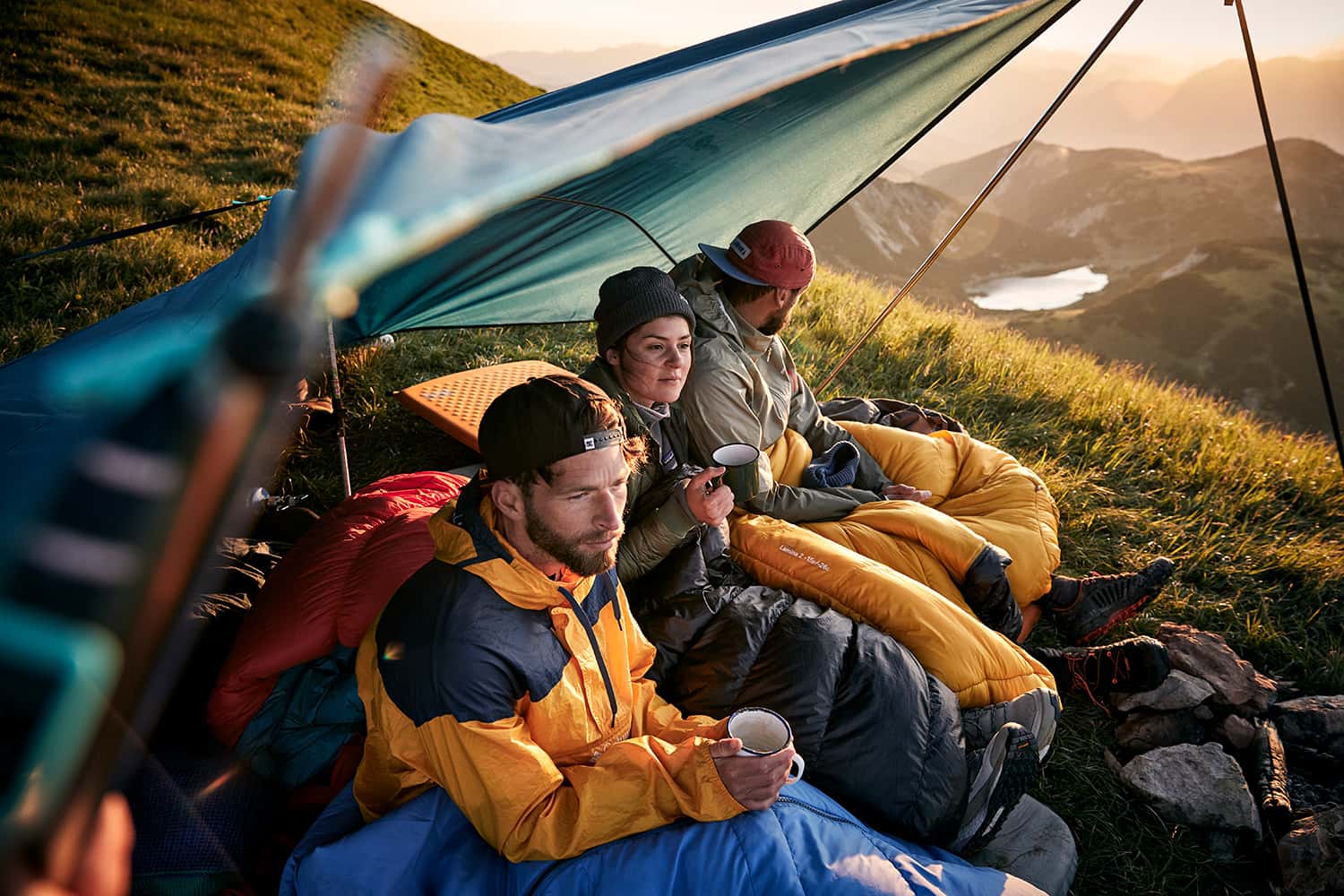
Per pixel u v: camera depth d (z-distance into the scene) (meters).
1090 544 4.50
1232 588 4.27
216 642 2.62
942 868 2.18
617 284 2.79
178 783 2.25
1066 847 2.83
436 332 6.04
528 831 1.91
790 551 3.09
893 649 2.70
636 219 3.96
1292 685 3.71
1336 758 3.23
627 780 1.97
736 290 3.24
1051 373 6.79
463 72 27.97
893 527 3.41
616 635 2.24
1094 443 5.54
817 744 2.52
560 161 1.42
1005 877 2.24
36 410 1.46
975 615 3.36
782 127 3.46
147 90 14.36
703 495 2.69
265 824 2.31
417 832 2.01
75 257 6.50
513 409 1.81
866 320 7.31
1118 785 3.19
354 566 2.58
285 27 21.97
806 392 4.04
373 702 2.01
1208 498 4.98
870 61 2.94
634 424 2.85
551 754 2.09
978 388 6.14
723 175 3.78
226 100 14.93
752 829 1.98
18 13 16.16
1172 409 6.22
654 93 2.14
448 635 1.88
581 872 1.92
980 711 2.78
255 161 11.62
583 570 1.93
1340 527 4.89
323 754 2.42
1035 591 3.65
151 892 2.10
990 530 3.65
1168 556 4.44
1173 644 3.63
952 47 3.22
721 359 3.16
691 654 2.72
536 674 1.99
